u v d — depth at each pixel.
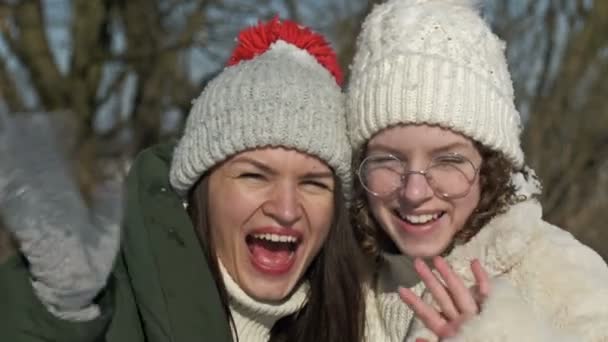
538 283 2.02
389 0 2.30
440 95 2.10
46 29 6.63
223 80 2.18
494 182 2.17
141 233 2.01
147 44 6.96
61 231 1.64
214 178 2.18
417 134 2.12
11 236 1.74
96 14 6.66
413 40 2.15
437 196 2.14
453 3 2.22
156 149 2.29
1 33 6.51
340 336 2.28
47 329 1.65
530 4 7.89
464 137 2.13
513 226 2.10
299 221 2.20
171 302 1.99
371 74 2.19
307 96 2.14
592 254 2.08
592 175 7.77
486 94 2.14
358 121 2.21
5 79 6.17
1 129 1.65
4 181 1.63
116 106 7.01
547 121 7.69
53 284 1.63
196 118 2.19
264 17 7.22
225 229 2.19
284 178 2.14
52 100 6.40
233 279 2.23
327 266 2.28
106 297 1.75
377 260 2.41
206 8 7.02
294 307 2.29
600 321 1.91
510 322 1.87
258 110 2.10
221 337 2.04
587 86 7.69
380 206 2.23
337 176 2.23
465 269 2.12
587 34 7.69
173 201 2.15
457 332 1.89
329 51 2.35
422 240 2.17
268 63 2.17
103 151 5.80
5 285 1.71
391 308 2.29
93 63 6.61
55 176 1.67
